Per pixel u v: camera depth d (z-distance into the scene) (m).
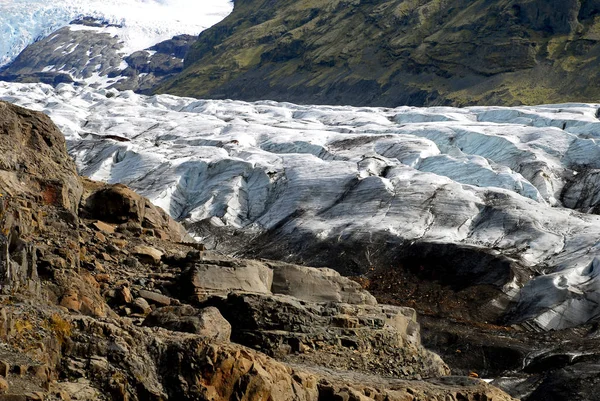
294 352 25.20
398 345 27.75
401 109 152.25
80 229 29.72
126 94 184.62
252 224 87.00
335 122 137.00
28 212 24.70
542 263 72.75
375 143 105.88
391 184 86.38
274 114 152.50
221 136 116.06
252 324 25.19
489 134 106.69
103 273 26.92
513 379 52.28
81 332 17.61
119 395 17.03
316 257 77.56
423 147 101.69
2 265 18.70
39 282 20.61
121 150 102.94
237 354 18.86
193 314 22.89
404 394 22.44
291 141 110.38
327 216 83.94
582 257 71.31
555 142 104.50
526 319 63.91
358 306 28.95
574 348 56.41
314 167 93.56
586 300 65.00
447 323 61.16
